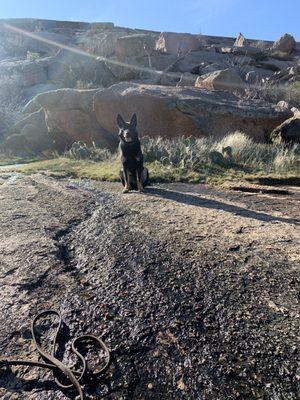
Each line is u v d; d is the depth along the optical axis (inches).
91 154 397.4
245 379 93.4
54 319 117.3
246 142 373.7
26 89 799.1
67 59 848.3
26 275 141.3
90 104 468.4
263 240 167.2
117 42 909.2
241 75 807.1
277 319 113.6
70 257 159.6
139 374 96.7
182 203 228.5
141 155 256.7
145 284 134.2
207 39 1218.0
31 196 245.0
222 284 131.8
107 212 209.9
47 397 90.6
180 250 157.8
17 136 502.9
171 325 112.7
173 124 431.8
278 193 258.5
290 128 399.5
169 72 850.1
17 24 1249.4
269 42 1200.8
